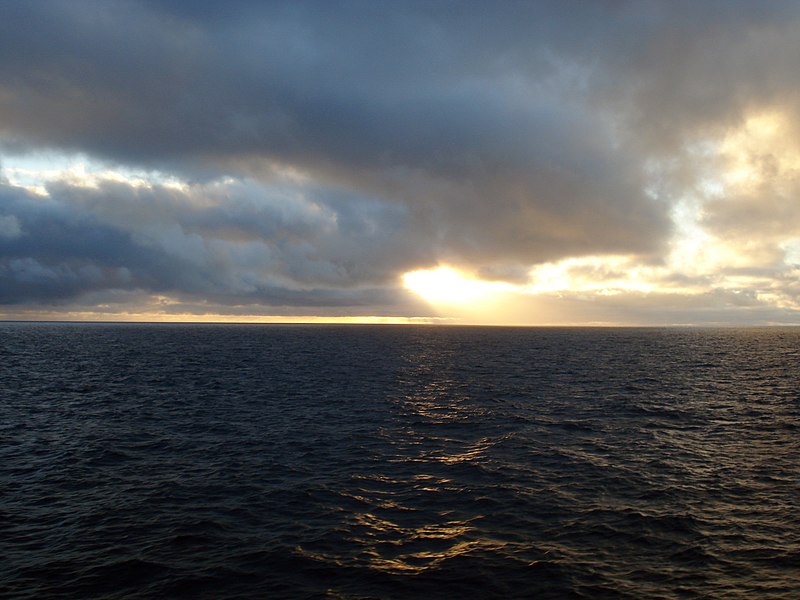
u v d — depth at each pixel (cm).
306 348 15088
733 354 13062
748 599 1562
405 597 1580
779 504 2328
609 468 2869
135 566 1780
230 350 13800
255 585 1656
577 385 6438
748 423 4066
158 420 4200
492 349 14988
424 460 3045
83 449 3281
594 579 1686
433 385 6444
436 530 2072
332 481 2670
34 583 1670
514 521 2155
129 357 11112
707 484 2598
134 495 2472
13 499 2416
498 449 3281
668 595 1588
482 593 1603
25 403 5028
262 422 4116
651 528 2073
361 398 5359
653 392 5791
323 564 1791
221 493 2498
